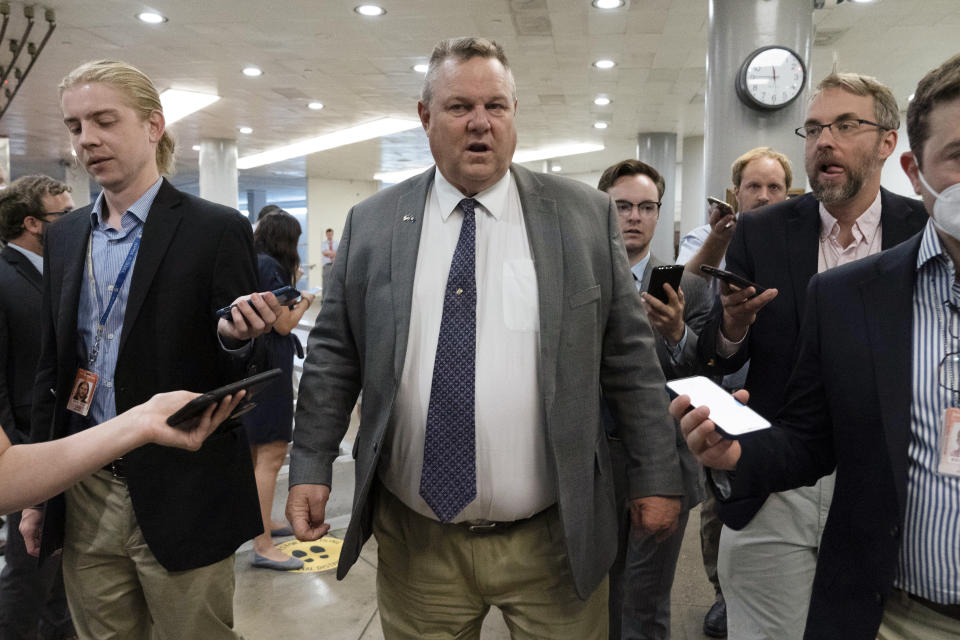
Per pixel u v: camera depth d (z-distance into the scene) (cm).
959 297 111
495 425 152
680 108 1139
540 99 1080
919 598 116
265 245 329
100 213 183
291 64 873
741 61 518
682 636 281
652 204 236
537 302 154
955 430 108
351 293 168
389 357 157
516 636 165
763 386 187
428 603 165
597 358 158
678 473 161
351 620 290
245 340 168
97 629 185
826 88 182
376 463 155
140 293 172
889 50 816
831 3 533
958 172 99
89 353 179
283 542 366
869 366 118
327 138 1442
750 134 518
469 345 154
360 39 766
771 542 188
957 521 109
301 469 166
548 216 158
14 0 650
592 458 155
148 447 171
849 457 121
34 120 1205
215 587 181
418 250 160
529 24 716
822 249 191
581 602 164
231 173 1452
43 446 108
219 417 121
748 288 168
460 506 154
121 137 170
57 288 184
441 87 153
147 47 799
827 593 124
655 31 738
